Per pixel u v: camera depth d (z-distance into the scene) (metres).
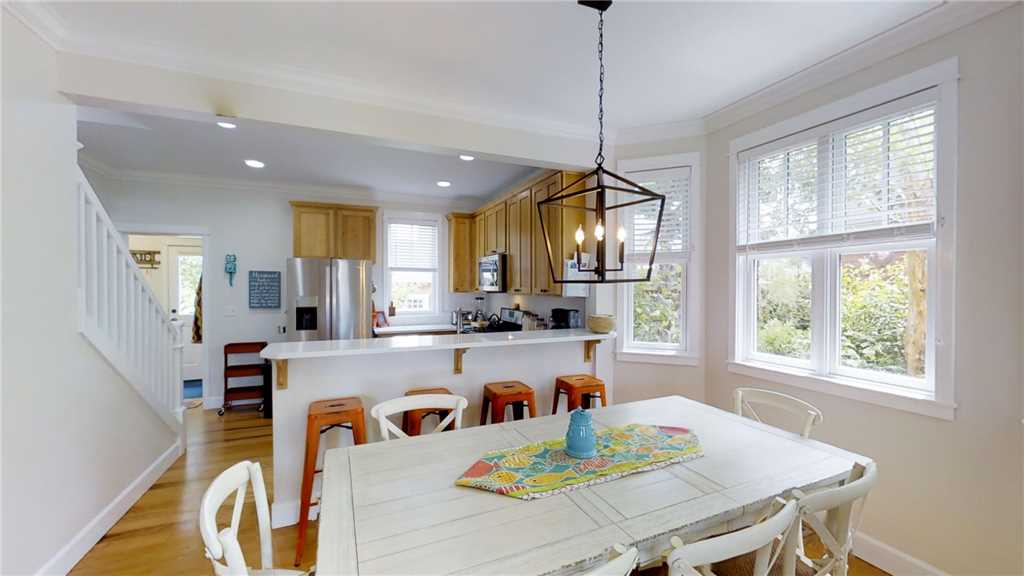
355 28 1.95
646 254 3.31
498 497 1.28
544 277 3.75
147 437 2.83
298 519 2.43
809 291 2.50
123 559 2.09
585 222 3.42
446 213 5.76
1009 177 1.67
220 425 4.12
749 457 1.58
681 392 3.19
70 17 1.86
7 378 1.68
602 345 3.38
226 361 4.52
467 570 0.96
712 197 3.07
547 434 1.83
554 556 1.01
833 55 2.20
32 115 1.82
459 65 2.29
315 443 2.18
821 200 2.38
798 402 1.93
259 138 3.36
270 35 2.01
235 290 4.77
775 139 2.62
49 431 1.91
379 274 5.40
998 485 1.70
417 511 1.21
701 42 2.07
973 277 1.77
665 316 3.31
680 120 3.10
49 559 1.89
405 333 5.14
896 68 2.04
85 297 2.22
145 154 3.77
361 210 5.07
